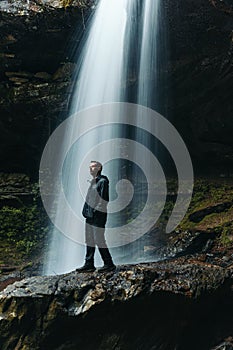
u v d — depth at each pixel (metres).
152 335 6.00
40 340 5.73
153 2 10.27
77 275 6.21
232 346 6.31
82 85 11.08
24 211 10.97
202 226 9.94
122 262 9.53
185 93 11.06
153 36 10.47
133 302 5.86
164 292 6.03
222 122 11.46
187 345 6.34
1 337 5.75
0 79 11.09
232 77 10.73
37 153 11.81
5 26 10.65
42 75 11.19
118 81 10.90
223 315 6.73
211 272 6.71
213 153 11.88
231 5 10.11
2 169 11.80
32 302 5.82
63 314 5.75
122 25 10.77
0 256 9.96
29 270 9.45
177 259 8.52
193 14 10.08
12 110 11.02
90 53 11.08
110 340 5.81
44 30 10.78
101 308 5.76
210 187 11.33
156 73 10.69
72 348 5.76
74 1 10.46
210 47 10.44
